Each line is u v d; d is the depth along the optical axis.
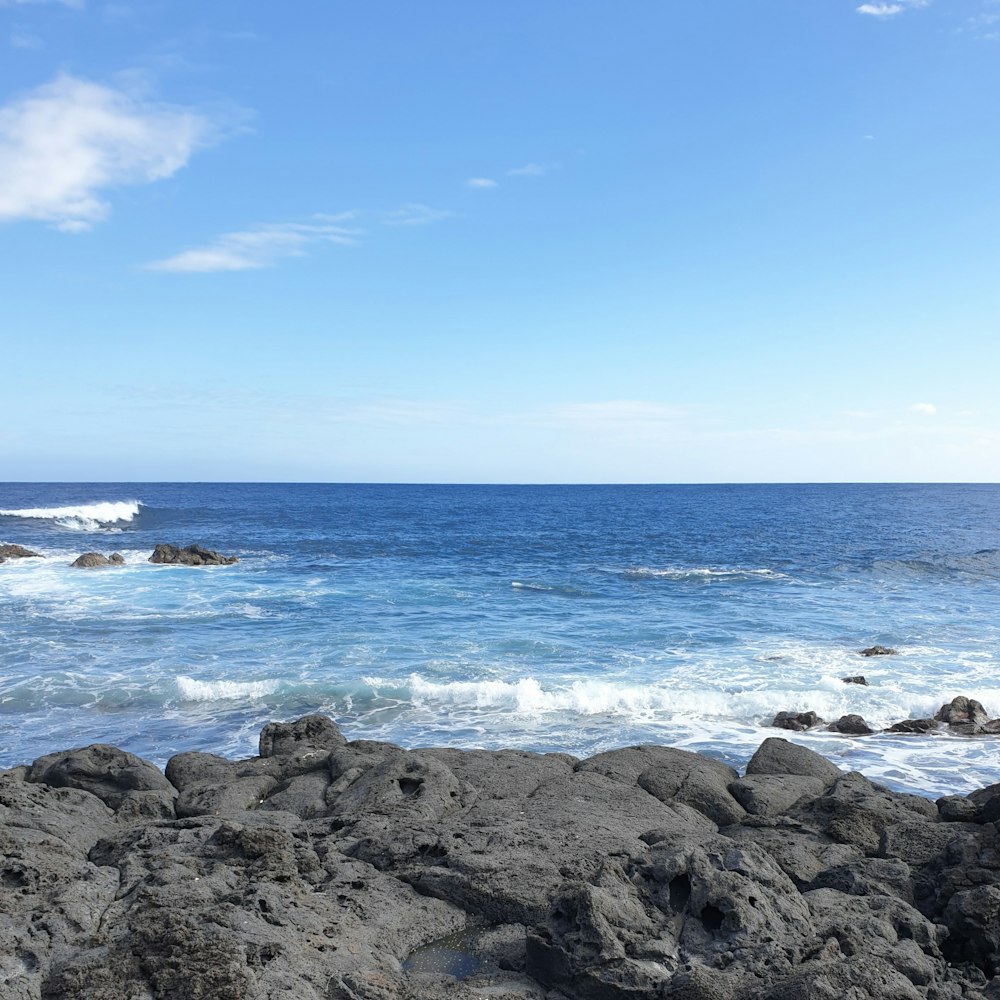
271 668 23.56
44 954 6.89
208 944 6.62
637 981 6.81
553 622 30.78
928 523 82.69
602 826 10.56
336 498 142.75
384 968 7.36
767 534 70.56
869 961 6.55
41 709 20.02
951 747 18.06
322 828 10.88
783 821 11.23
